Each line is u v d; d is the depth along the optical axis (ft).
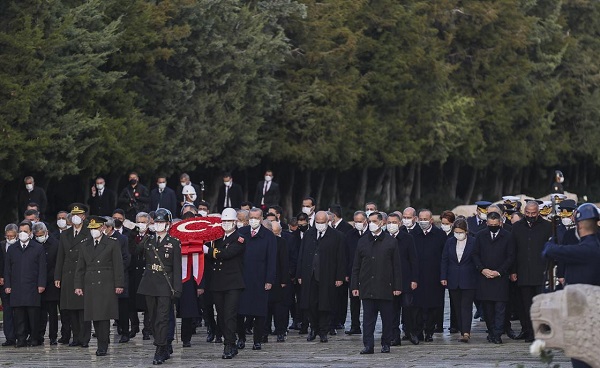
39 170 290.15
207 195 399.03
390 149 451.53
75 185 349.61
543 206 174.40
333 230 167.32
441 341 165.17
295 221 182.91
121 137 314.14
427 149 473.67
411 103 459.32
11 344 167.12
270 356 147.43
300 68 408.05
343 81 417.49
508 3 510.17
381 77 440.45
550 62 540.11
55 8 294.46
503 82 513.45
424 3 463.01
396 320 159.74
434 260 164.96
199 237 146.61
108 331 152.35
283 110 397.60
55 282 161.17
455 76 498.28
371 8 440.86
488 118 504.43
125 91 329.93
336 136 409.08
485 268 159.84
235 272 146.41
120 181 383.86
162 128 334.65
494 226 160.15
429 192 541.75
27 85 284.20
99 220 152.46
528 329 162.30
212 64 355.77
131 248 167.94
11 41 283.59
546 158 562.25
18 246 163.94
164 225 142.41
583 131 570.05
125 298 166.61
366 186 481.87
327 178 466.70
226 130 356.59
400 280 148.66
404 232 160.35
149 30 329.93
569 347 73.56
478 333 177.17
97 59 301.02
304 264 167.53
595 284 89.86
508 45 510.17
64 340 168.14
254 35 368.48
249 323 180.14
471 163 510.58
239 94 363.97
